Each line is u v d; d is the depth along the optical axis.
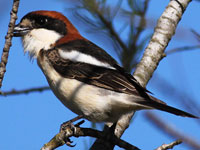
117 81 7.66
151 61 8.68
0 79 5.89
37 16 8.88
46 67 8.23
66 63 8.05
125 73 7.85
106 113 7.74
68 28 8.99
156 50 8.78
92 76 7.80
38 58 8.50
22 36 8.93
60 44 8.58
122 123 8.05
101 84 7.70
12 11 5.77
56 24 8.85
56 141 6.71
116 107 7.58
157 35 8.93
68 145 7.70
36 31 8.78
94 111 7.75
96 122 8.08
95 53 8.37
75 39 8.84
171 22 8.96
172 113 6.51
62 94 7.95
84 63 7.99
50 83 8.15
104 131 7.38
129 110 7.56
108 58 8.34
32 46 8.70
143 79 8.43
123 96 7.47
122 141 7.00
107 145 7.27
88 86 7.74
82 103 7.76
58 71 8.01
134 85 7.70
